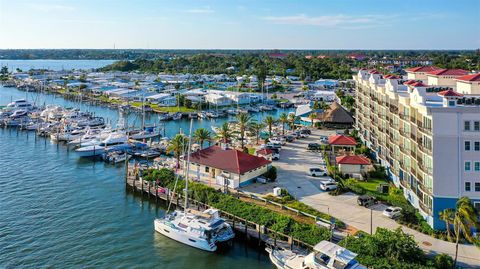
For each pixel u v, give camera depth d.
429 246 53.84
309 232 57.84
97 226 68.44
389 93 84.56
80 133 135.75
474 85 72.06
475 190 57.16
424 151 60.78
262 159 86.06
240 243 62.84
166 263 56.75
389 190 75.69
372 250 50.97
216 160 84.00
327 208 67.19
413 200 66.94
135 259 57.78
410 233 57.78
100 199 81.25
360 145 110.12
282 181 82.19
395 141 80.00
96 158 113.69
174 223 63.72
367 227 59.81
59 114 168.50
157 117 180.12
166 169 88.62
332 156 102.06
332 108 145.50
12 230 66.25
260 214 64.50
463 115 56.78
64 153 119.38
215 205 70.44
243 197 72.69
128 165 104.06
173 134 145.88
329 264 47.84
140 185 84.19
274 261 53.97
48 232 65.81
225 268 55.47
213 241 59.62
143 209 76.31
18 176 95.88
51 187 88.19
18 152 119.88
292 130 135.75
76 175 97.50
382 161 91.81
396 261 49.19
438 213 57.94
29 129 151.88
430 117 58.44
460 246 53.56
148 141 127.50
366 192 75.00
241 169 79.31
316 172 85.69
